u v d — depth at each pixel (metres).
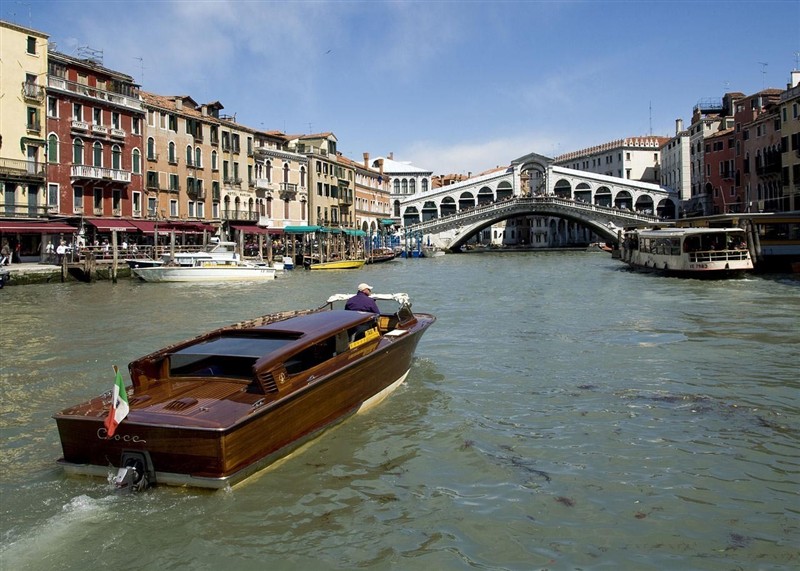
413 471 6.64
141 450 5.85
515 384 10.06
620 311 18.70
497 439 7.57
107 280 34.56
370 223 77.81
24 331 15.72
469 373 10.78
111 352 12.98
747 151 57.72
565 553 5.11
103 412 6.07
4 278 29.06
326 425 7.46
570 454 7.12
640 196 79.25
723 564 4.94
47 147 35.94
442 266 49.06
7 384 10.39
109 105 39.41
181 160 45.38
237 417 5.91
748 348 12.66
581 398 9.27
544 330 15.22
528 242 102.31
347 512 5.76
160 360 6.95
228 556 5.07
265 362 6.47
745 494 6.11
